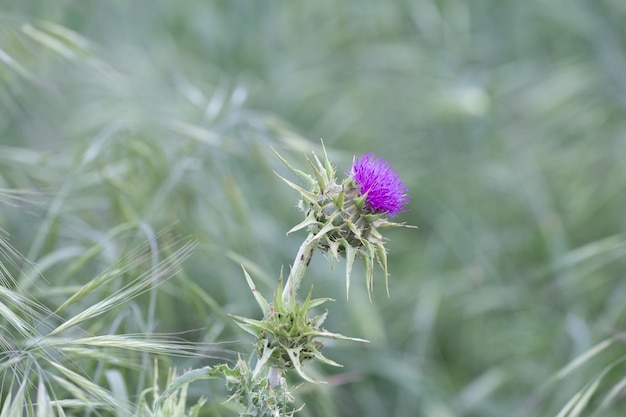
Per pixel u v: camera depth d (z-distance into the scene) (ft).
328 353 25.75
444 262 30.81
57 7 29.48
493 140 33.27
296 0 36.65
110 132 21.80
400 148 33.27
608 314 26.43
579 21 35.47
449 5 36.09
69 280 20.39
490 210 32.09
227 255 20.17
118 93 29.19
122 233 20.22
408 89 34.35
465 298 28.76
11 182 22.17
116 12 33.94
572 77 33.91
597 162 32.65
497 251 30.19
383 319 28.66
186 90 27.14
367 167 13.87
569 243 30.73
